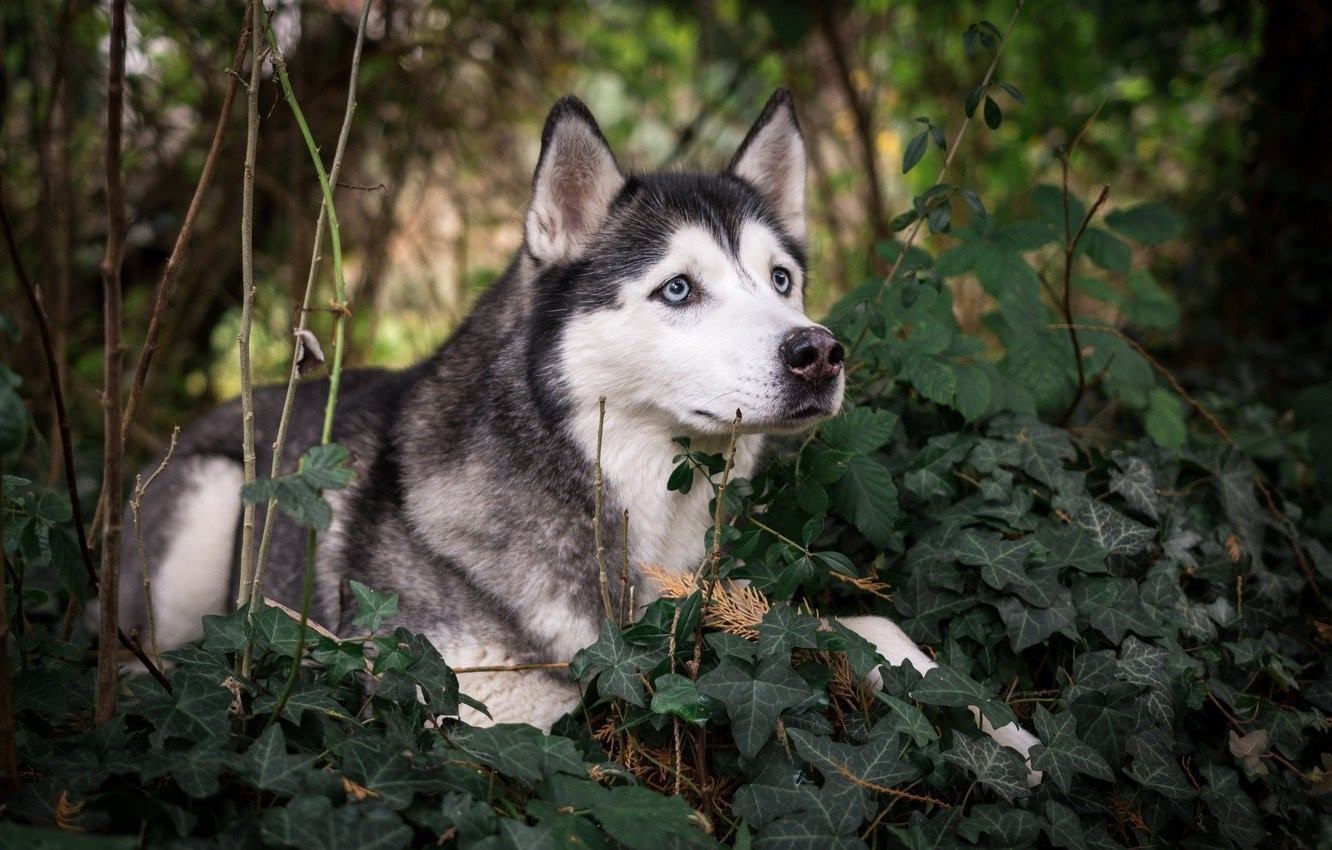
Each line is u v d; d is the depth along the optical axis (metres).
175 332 5.68
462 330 3.11
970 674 2.58
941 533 2.79
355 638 2.75
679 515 2.85
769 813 2.10
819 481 2.65
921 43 6.89
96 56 5.22
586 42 7.24
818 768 2.13
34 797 1.82
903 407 3.30
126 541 3.56
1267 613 2.89
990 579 2.60
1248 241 5.60
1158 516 2.96
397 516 2.91
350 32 5.38
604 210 2.90
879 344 3.14
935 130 2.97
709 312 2.73
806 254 3.36
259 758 1.87
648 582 2.80
